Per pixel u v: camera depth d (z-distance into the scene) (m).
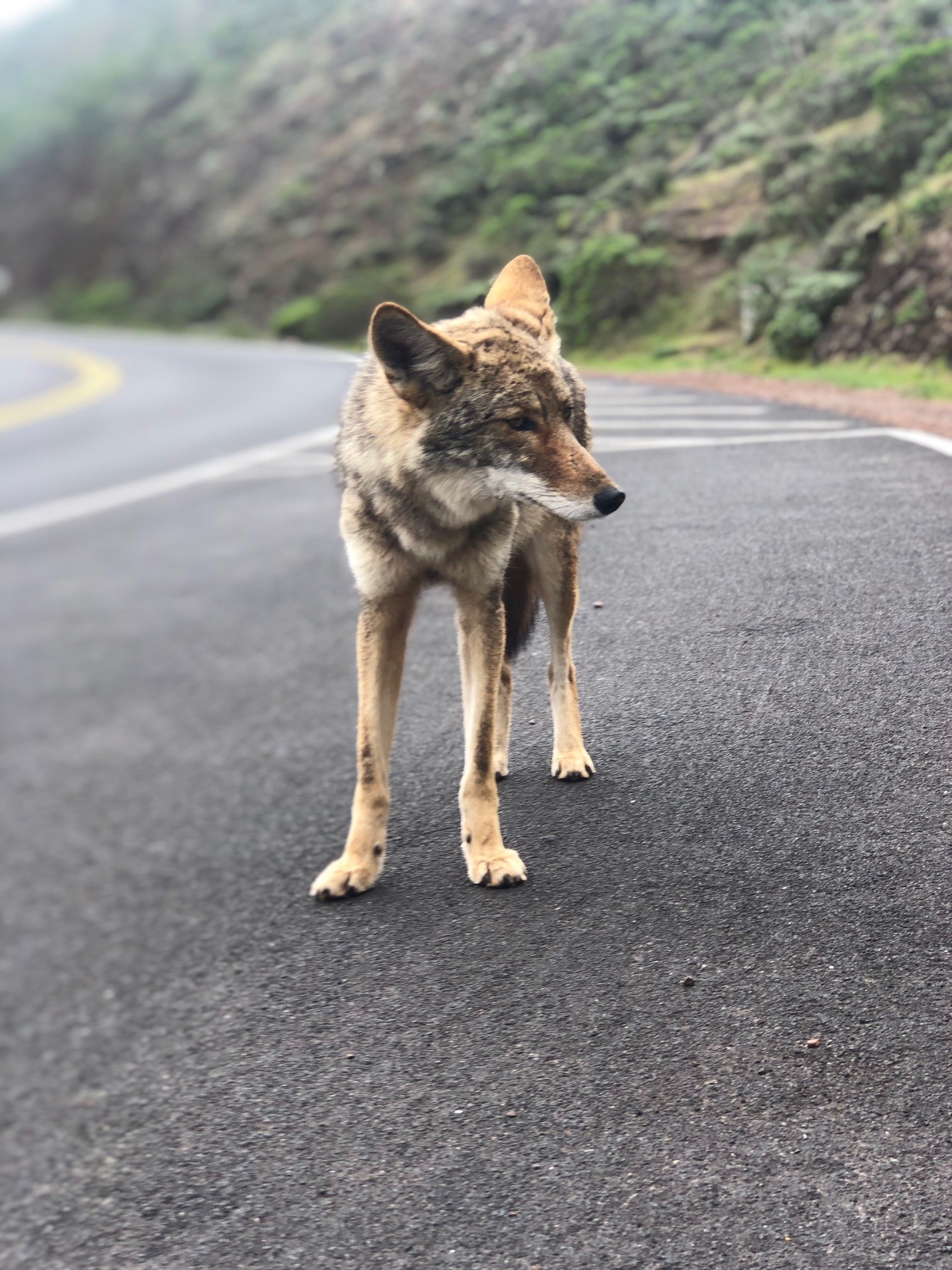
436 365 1.29
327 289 14.00
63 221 25.20
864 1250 0.81
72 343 17.89
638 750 1.45
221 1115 1.10
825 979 1.03
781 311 5.43
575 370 1.48
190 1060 1.21
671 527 2.25
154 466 6.52
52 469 6.96
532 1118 0.98
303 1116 1.06
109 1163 1.19
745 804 1.29
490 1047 1.06
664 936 1.13
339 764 2.29
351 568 1.38
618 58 12.11
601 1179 0.91
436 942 1.23
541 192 10.51
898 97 6.29
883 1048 0.95
